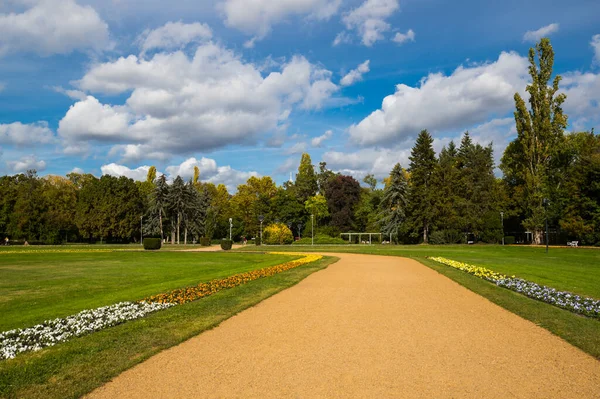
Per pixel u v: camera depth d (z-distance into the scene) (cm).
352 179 8662
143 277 2028
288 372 621
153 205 8194
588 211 4919
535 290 1391
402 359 684
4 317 1095
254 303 1183
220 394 539
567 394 540
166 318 978
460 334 848
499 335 840
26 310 1218
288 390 552
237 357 696
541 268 2227
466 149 8706
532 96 5756
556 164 6225
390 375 609
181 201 8188
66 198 8006
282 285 1540
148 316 1013
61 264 2831
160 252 4319
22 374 605
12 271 2355
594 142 5678
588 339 793
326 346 760
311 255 3553
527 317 996
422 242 6644
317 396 531
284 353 717
